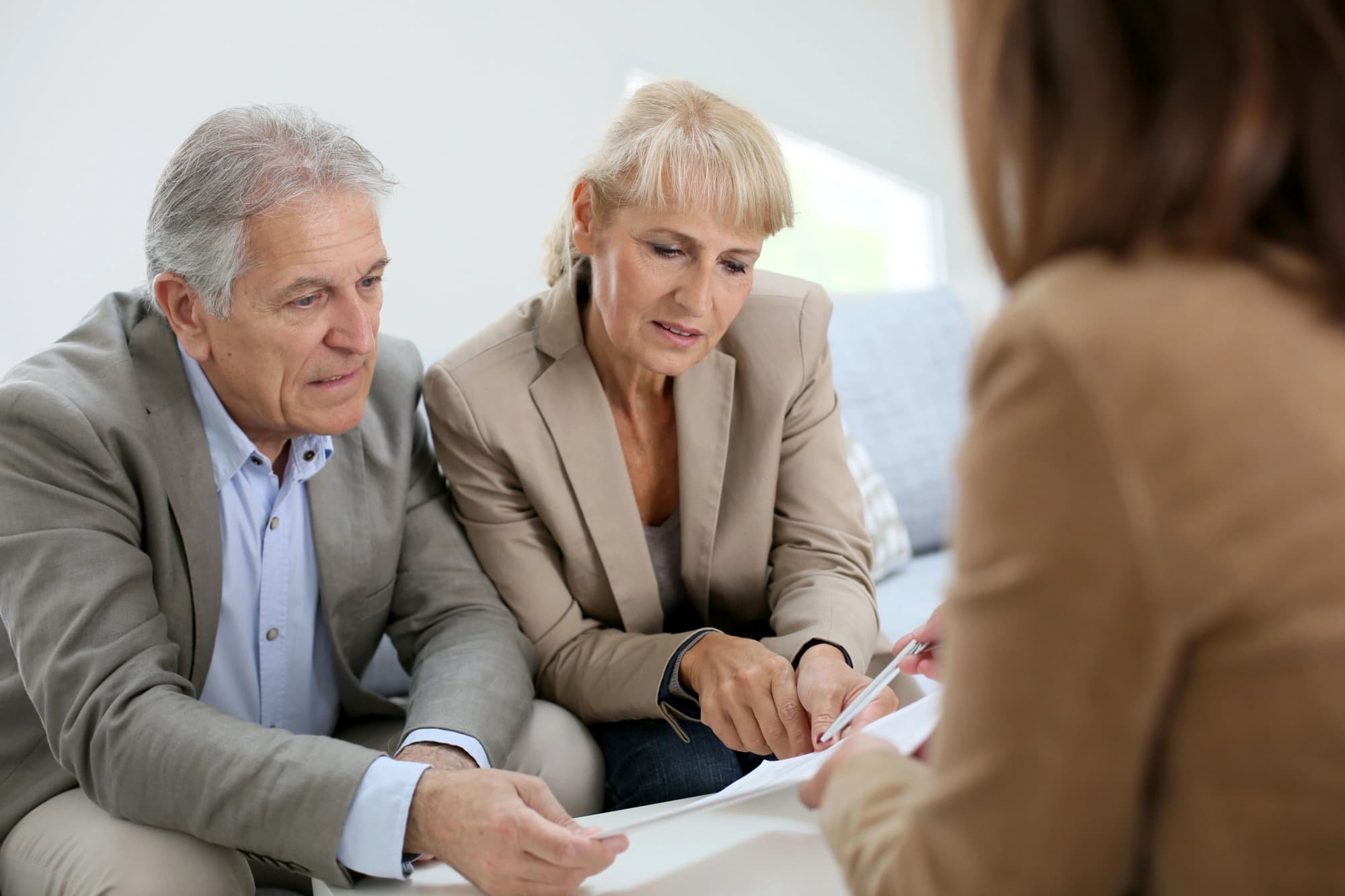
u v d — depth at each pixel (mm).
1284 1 545
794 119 3301
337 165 1270
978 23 616
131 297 1444
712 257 1386
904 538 2279
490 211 2742
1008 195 621
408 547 1591
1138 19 570
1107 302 552
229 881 1216
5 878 1304
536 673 1581
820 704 1313
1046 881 575
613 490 1550
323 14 2480
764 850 1063
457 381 1558
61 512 1255
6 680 1343
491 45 2697
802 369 1614
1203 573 522
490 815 1068
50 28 2232
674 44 3018
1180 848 568
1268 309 542
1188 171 555
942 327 2580
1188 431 525
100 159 2307
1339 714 511
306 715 1533
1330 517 510
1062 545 549
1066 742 557
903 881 634
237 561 1433
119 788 1195
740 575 1630
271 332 1261
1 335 2264
